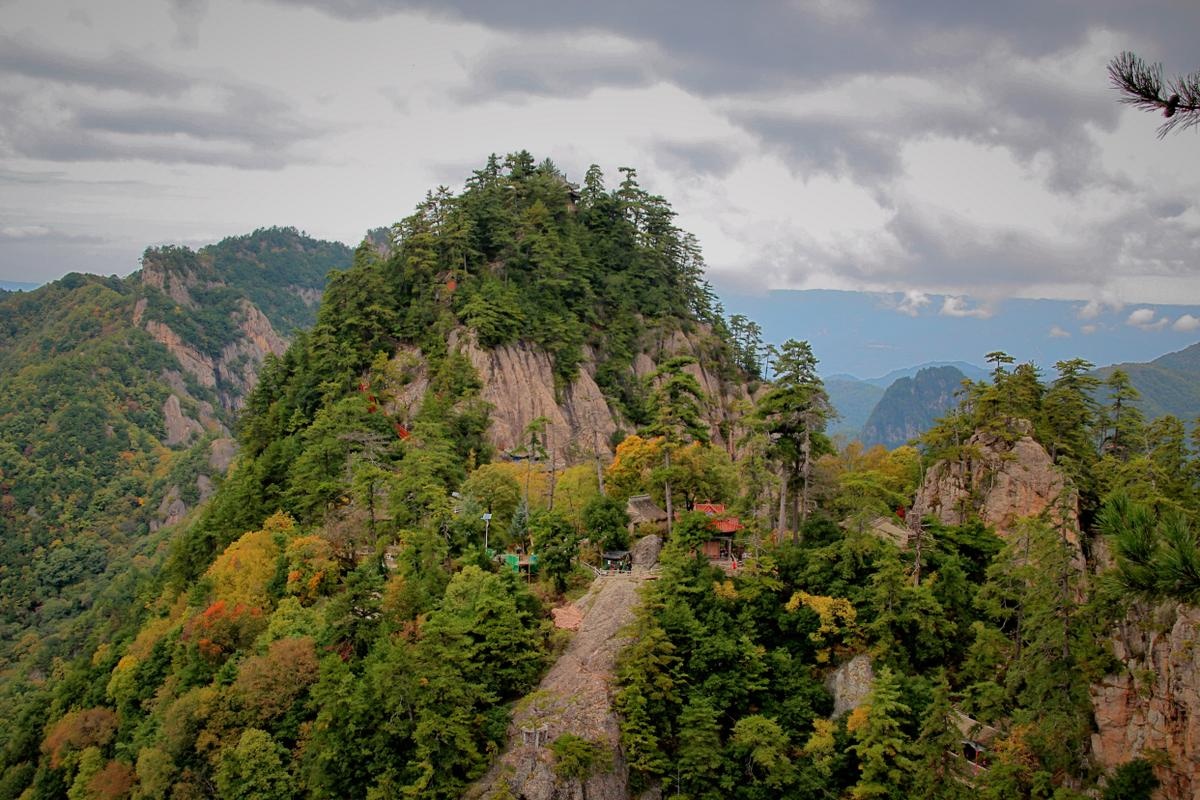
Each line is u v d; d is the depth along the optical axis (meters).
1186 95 17.50
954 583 63.28
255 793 57.38
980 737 52.81
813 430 73.19
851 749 53.84
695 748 55.50
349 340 119.00
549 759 54.03
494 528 78.44
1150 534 20.17
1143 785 37.91
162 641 77.31
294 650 64.00
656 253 161.75
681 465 78.44
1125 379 89.75
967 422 82.75
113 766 66.62
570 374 131.00
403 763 56.06
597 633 63.56
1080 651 43.97
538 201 152.50
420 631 61.28
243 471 109.12
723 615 62.44
